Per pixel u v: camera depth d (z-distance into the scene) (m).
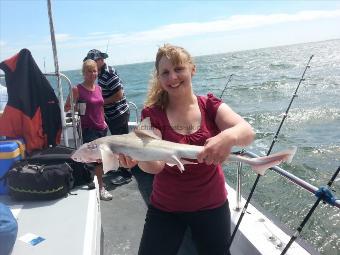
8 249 2.38
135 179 5.84
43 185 3.26
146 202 4.98
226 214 2.46
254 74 32.47
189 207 2.38
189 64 2.32
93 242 2.67
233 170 8.06
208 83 26.41
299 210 6.51
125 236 4.09
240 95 20.41
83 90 5.13
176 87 2.29
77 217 2.99
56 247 2.56
